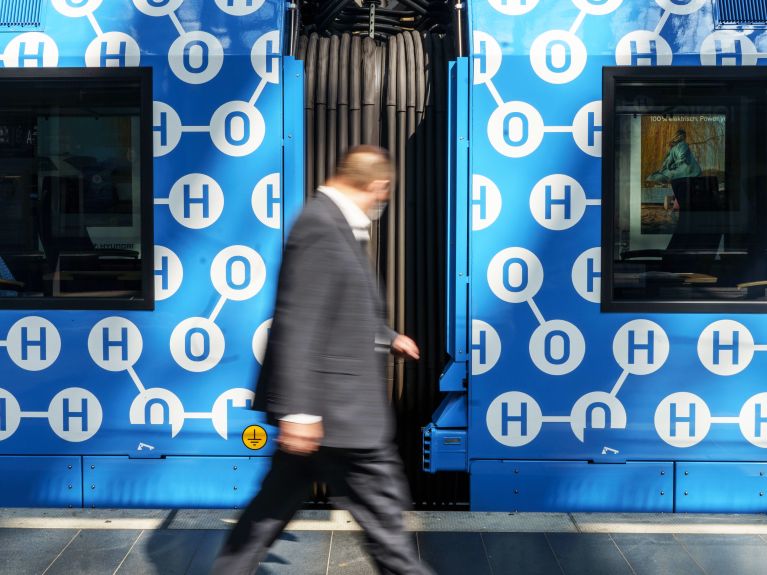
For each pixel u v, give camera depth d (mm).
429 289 4766
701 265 4559
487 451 4539
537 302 4508
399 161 4758
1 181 4605
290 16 4680
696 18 4488
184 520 4402
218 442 4547
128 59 4500
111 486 4578
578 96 4465
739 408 4508
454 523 4410
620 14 4480
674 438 4523
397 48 4871
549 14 4473
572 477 4539
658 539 4207
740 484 4531
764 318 4492
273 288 4523
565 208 4492
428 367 4777
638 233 4543
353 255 2891
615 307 4496
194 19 4512
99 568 3852
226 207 4508
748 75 4473
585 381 4512
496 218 4492
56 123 4578
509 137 4480
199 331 4527
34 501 4594
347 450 2902
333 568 3867
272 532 3016
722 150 4531
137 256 4582
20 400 4566
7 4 4547
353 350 2904
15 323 4555
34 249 4609
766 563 3934
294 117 4500
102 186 4582
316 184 4762
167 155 4508
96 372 4547
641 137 4523
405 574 2939
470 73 4480
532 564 3936
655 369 4508
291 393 2762
